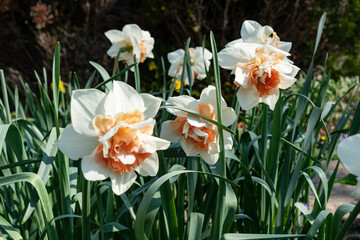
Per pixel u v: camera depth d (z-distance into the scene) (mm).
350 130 1057
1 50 4512
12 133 924
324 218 906
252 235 885
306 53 4117
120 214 974
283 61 902
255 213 1072
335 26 4121
